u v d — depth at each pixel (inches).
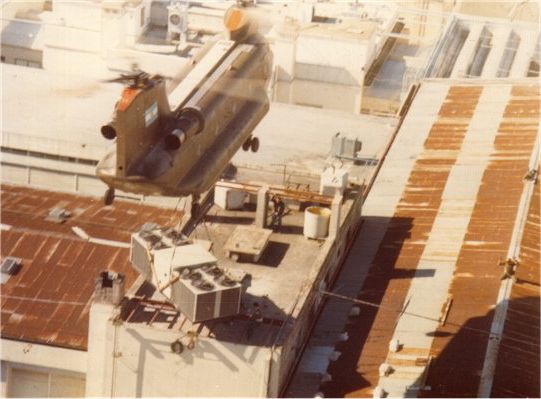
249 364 1897.1
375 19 4694.9
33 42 4185.5
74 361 2327.8
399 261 2428.6
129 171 1674.5
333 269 2343.8
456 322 2158.0
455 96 3447.3
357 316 2218.3
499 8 5093.5
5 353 2338.8
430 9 5073.8
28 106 3371.1
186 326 1939.0
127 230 2812.5
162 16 4001.0
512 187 2765.7
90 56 3683.6
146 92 1662.2
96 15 3659.0
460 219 2615.7
